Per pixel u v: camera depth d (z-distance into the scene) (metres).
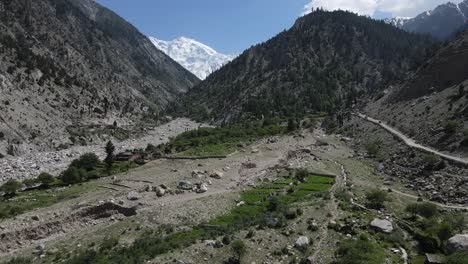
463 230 44.03
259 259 37.59
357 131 128.88
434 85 124.94
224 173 84.31
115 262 41.06
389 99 147.88
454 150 77.44
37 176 101.31
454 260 34.44
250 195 67.44
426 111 107.25
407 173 76.19
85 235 55.31
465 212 52.09
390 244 40.09
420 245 40.75
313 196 59.06
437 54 142.12
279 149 109.75
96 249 48.69
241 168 88.88
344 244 38.19
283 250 38.62
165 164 96.88
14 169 110.81
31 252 51.22
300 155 101.81
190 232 50.34
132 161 106.94
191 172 83.12
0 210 65.69
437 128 91.81
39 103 179.12
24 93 177.75
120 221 59.91
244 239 40.97
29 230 56.91
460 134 80.88
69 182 90.44
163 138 189.62
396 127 113.44
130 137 192.38
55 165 118.12
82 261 44.25
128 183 78.62
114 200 66.12
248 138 134.38
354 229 42.38
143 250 43.91
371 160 92.75
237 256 37.84
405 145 92.12
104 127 193.38
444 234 40.31
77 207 64.50
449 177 66.50
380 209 52.25
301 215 46.88
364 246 37.25
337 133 137.25
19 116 154.88
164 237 49.12
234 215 56.81
